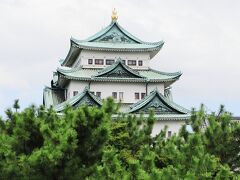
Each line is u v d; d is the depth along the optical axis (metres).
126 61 68.81
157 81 65.31
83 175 17.33
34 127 18.02
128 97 64.88
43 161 16.39
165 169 17.06
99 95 64.44
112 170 17.83
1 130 18.94
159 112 59.19
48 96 69.12
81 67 67.12
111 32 69.56
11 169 17.00
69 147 16.42
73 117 17.12
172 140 25.61
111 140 25.19
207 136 25.16
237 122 26.36
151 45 69.25
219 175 18.30
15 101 19.39
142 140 26.22
